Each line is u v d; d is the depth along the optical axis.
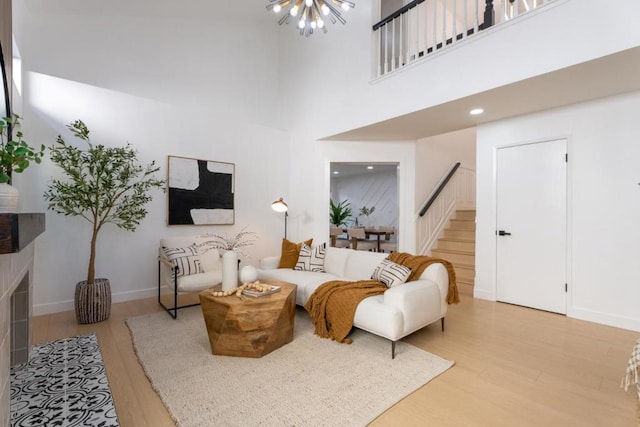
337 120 4.80
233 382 2.13
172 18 4.70
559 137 3.55
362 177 10.20
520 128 3.87
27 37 3.63
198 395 1.99
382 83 4.11
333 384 2.12
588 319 3.36
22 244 1.04
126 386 2.10
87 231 3.68
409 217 5.29
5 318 1.23
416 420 1.78
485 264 4.20
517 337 2.93
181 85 4.79
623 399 1.98
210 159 4.66
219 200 4.72
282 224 5.50
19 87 3.24
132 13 4.29
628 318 3.12
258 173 5.21
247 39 5.46
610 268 3.23
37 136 3.37
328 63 4.93
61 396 1.99
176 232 4.35
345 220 10.23
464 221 5.90
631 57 2.40
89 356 2.51
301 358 2.49
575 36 2.52
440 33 5.43
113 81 4.21
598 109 3.30
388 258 3.42
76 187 3.13
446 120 4.07
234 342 2.49
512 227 3.96
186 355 2.52
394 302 2.59
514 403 1.94
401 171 5.30
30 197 3.33
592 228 3.34
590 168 3.35
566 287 3.52
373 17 4.28
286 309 2.70
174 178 4.29
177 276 3.47
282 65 5.80
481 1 5.92
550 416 1.82
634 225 3.10
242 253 5.00
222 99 5.17
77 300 3.15
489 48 3.04
